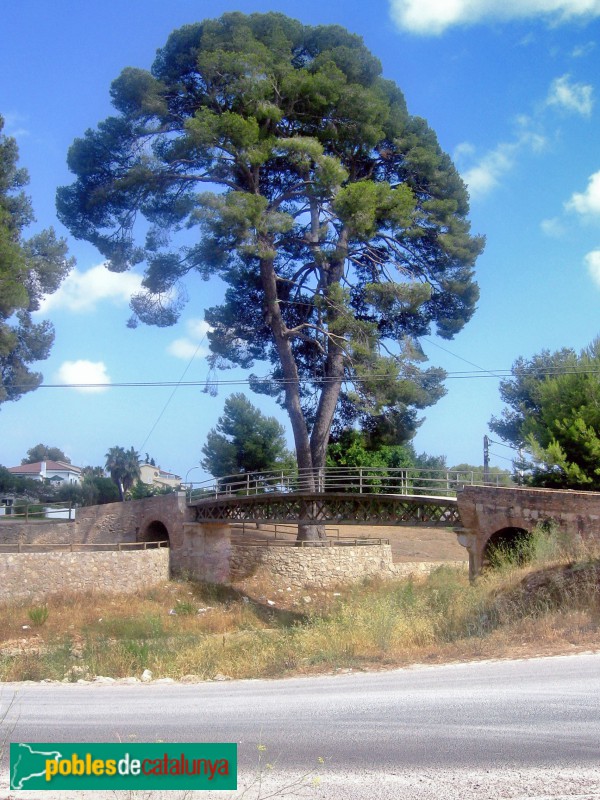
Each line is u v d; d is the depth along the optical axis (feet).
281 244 142.00
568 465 127.65
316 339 139.64
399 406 133.49
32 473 345.51
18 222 138.10
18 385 134.72
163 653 73.87
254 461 200.23
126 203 137.08
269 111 130.21
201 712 35.76
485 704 33.01
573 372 137.39
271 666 57.31
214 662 65.72
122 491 265.54
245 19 137.69
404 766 25.86
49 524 157.38
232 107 135.13
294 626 89.71
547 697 33.68
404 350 135.03
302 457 137.90
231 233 126.11
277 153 136.67
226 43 133.69
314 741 28.99
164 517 140.87
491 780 24.38
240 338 146.92
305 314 147.84
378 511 118.01
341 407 153.89
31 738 31.19
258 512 130.62
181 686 49.78
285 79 131.54
